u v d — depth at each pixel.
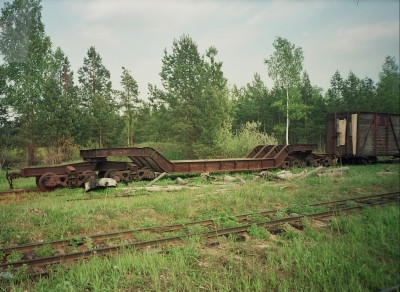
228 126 28.39
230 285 5.10
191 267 5.70
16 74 26.69
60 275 5.18
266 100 58.34
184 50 33.03
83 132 37.72
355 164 26.58
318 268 5.66
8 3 24.44
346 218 8.68
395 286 4.95
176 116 32.22
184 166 17.77
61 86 48.72
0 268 5.39
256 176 17.50
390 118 27.94
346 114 25.94
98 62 47.50
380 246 7.04
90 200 11.08
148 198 11.40
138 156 16.36
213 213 9.73
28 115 31.75
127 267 5.47
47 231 7.56
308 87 60.72
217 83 31.89
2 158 33.81
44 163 33.09
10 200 11.41
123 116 44.75
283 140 57.94
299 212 9.81
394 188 14.52
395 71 48.66
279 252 6.26
